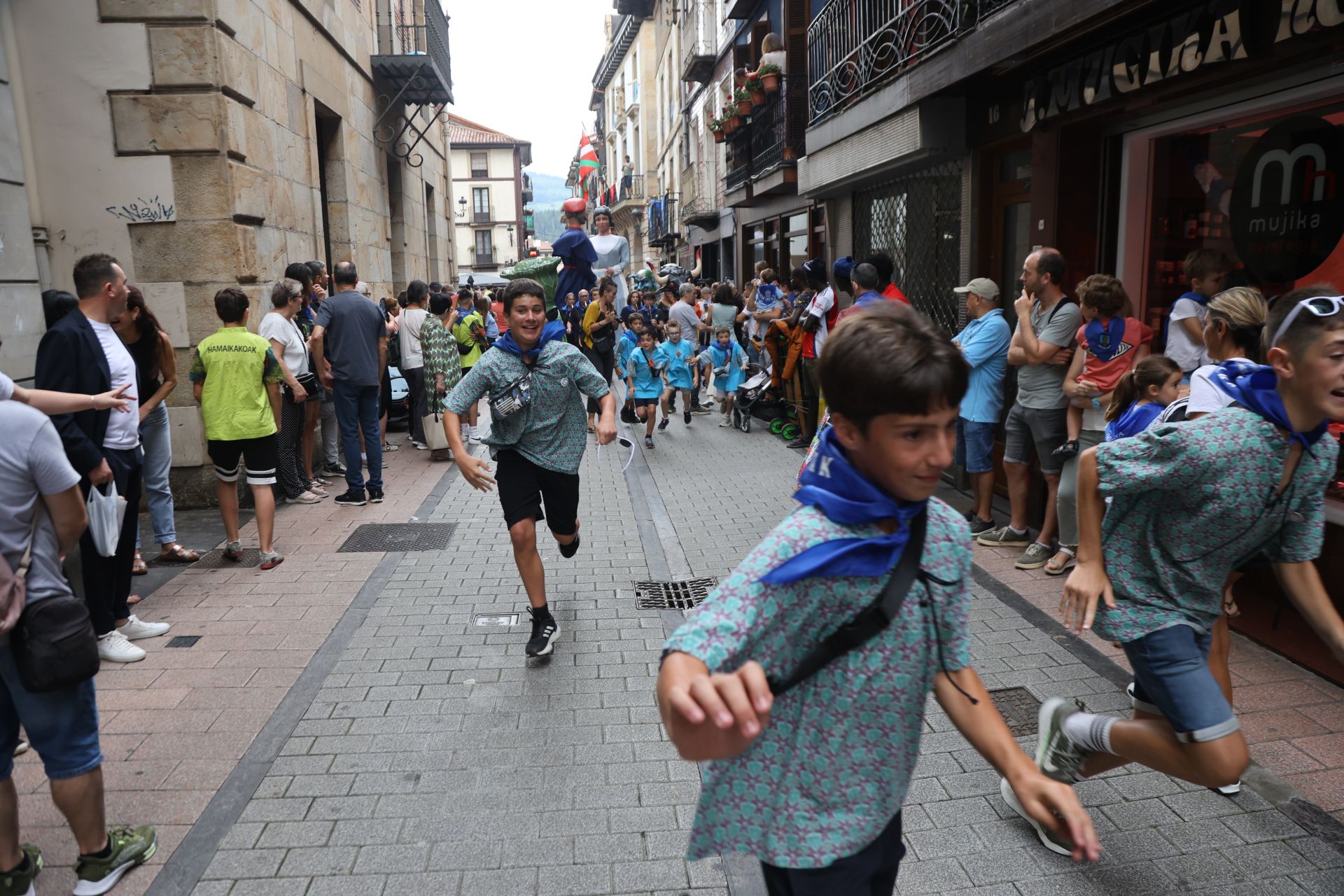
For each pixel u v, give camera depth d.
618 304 13.93
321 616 5.27
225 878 2.94
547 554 6.54
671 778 3.52
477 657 4.68
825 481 1.56
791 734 1.61
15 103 7.56
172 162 7.77
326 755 3.71
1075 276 6.44
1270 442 2.39
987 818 3.20
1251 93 4.91
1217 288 4.91
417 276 18.45
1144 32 5.21
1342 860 2.93
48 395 3.89
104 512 4.20
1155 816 3.18
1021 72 6.86
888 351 1.43
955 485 8.21
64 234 7.79
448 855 3.05
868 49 9.20
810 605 1.52
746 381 12.32
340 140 12.33
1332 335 2.24
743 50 18.38
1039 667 4.38
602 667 4.56
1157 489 2.47
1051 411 5.71
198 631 5.04
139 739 3.84
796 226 15.62
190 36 7.62
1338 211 4.52
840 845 1.62
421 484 8.99
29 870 2.82
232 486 6.24
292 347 7.96
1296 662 4.30
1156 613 2.59
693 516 7.56
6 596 2.54
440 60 16.75
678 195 31.16
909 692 1.63
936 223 9.22
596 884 2.89
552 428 4.59
